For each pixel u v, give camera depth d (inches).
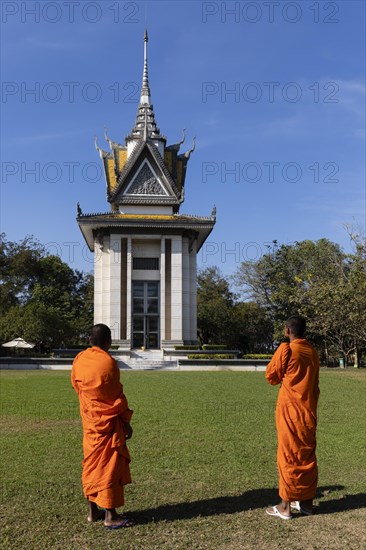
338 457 437.4
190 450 463.2
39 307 2534.5
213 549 260.4
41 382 1050.7
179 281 1891.0
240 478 380.2
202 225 1904.5
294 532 280.2
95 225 1883.6
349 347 2375.7
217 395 836.6
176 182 2105.1
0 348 2285.9
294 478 299.1
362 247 1788.9
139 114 2170.3
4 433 534.6
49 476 386.3
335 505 323.0
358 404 749.3
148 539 272.8
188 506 322.0
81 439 506.9
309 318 2079.2
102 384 292.7
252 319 3061.0
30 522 297.1
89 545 266.1
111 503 286.4
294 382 308.0
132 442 494.3
